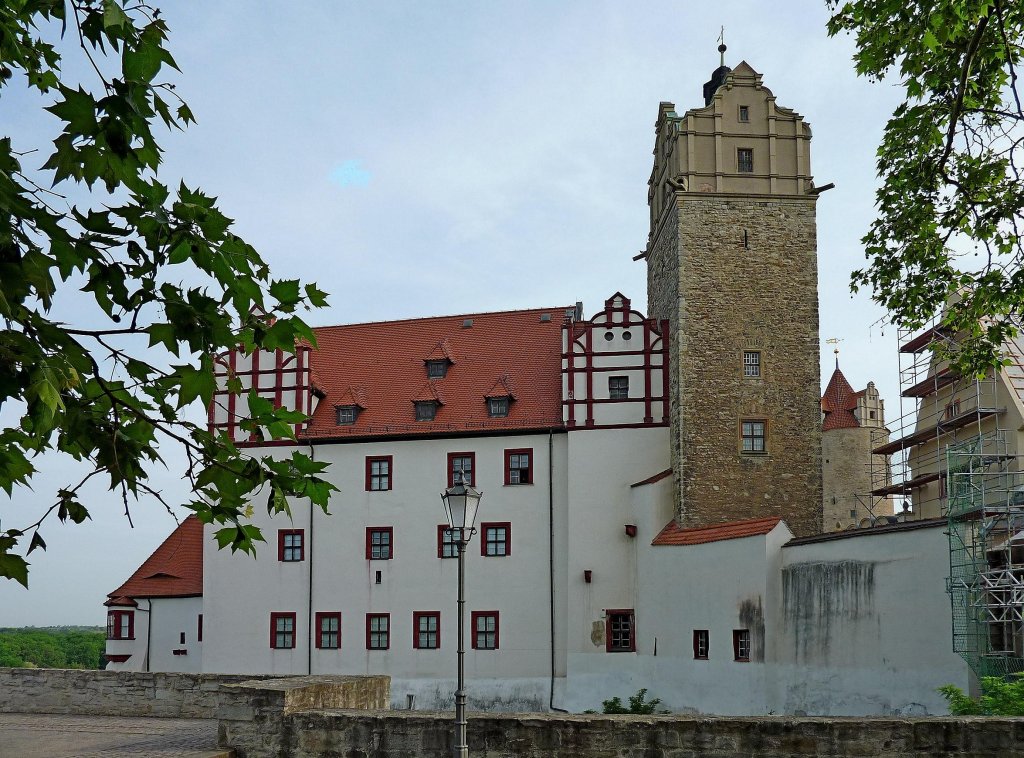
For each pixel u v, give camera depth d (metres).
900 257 16.22
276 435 6.17
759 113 37.28
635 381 36.94
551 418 37.66
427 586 37.03
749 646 28.28
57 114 4.85
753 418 35.22
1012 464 31.58
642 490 35.31
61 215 5.00
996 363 16.47
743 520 32.88
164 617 40.91
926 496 40.91
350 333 43.75
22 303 4.96
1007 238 15.22
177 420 5.92
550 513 36.66
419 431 38.16
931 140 15.16
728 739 12.71
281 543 38.72
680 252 36.25
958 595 21.66
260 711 14.49
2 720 19.34
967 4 13.06
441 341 41.59
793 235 36.56
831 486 55.88
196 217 5.42
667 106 40.41
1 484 5.25
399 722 13.86
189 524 42.84
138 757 14.37
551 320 41.81
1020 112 13.27
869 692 24.02
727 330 35.78
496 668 35.94
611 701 32.97
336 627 37.66
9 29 4.91
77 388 5.48
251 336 5.79
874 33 14.54
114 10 4.90
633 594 35.22
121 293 5.36
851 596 24.89
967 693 21.25
